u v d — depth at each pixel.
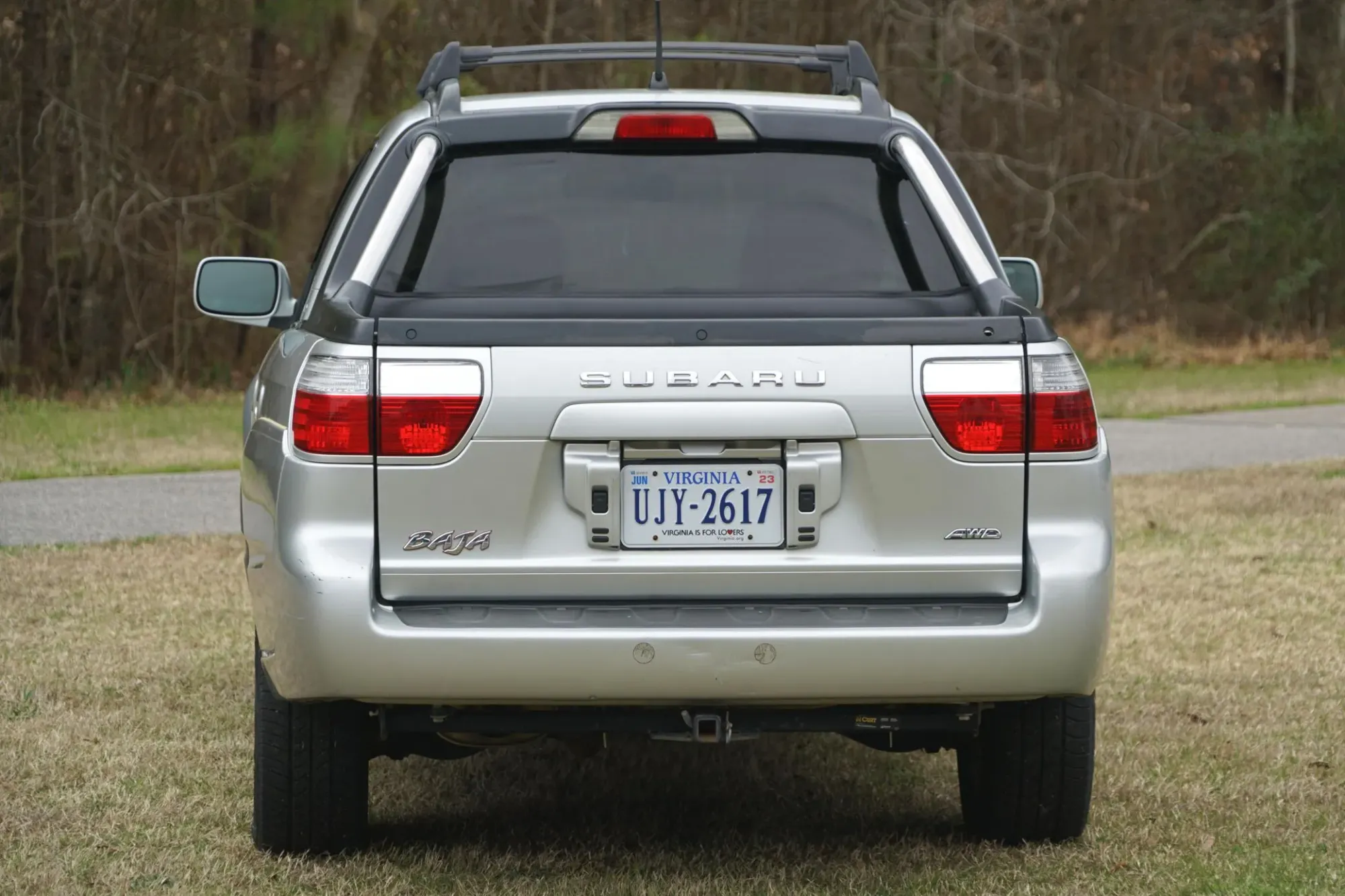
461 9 59.06
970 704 7.91
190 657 13.90
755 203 8.88
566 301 8.22
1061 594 7.49
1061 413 7.62
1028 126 77.88
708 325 7.52
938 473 7.55
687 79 62.47
